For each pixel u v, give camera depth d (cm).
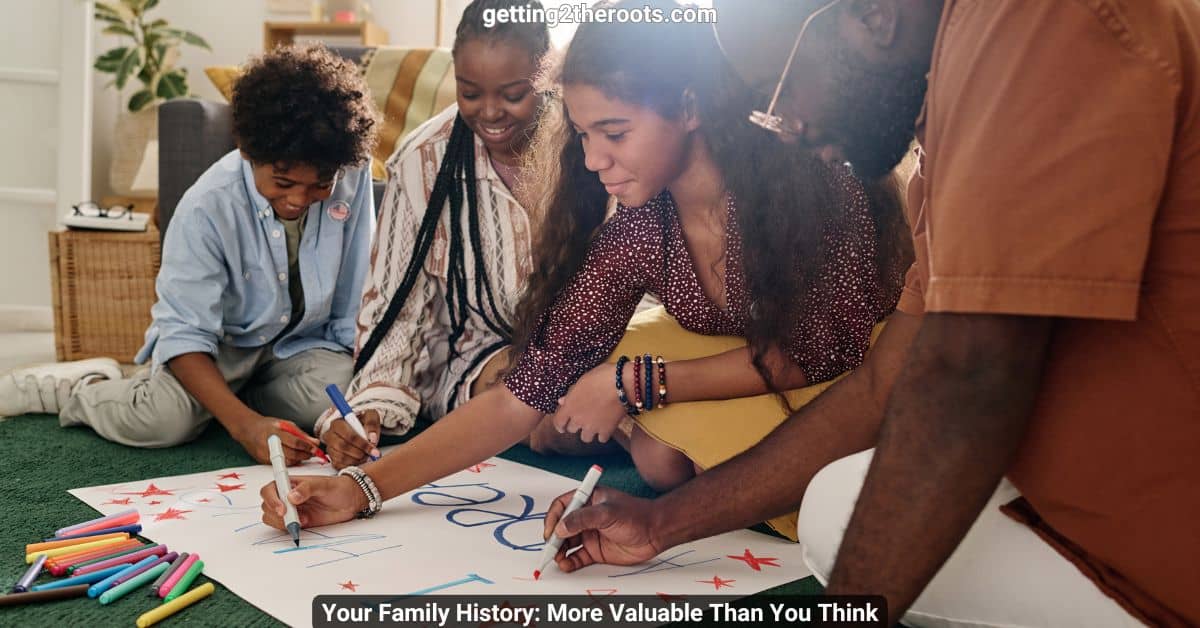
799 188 118
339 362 195
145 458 168
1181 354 64
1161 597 71
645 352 134
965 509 63
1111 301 59
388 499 126
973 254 61
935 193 66
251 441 161
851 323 125
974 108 63
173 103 264
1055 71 60
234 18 464
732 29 74
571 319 125
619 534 104
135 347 298
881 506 64
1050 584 79
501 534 120
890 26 69
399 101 288
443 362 192
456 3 439
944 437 62
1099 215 58
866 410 96
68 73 388
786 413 129
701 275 130
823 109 74
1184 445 65
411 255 178
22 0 389
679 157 114
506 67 156
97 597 100
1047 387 70
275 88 167
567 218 124
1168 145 60
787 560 113
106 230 292
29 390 201
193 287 179
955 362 62
